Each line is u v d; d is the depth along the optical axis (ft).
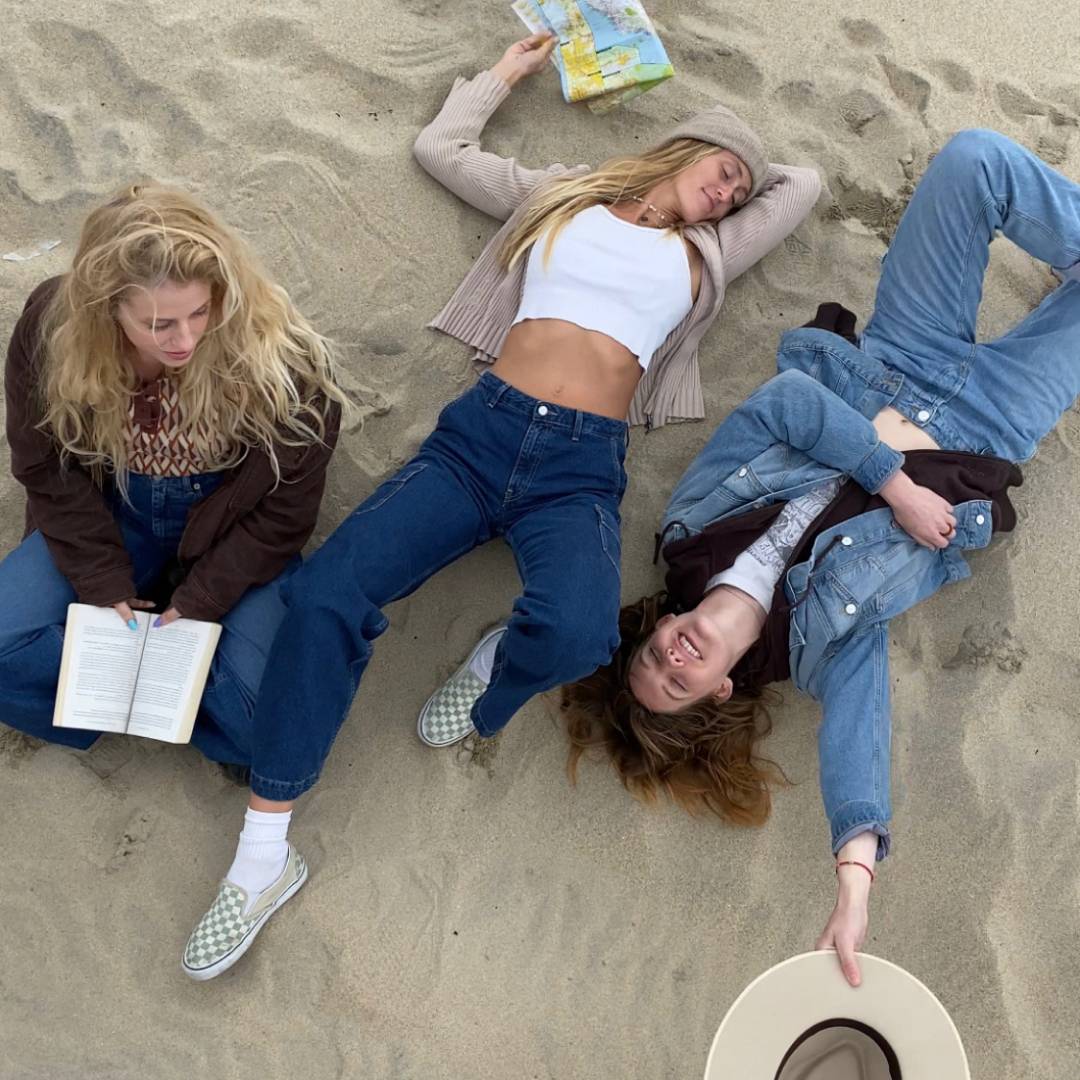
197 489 6.61
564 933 7.33
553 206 7.78
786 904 7.50
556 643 6.47
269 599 7.03
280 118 8.34
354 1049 6.95
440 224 8.41
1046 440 8.36
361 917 7.21
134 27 8.34
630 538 8.24
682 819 7.64
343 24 8.59
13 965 6.91
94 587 6.56
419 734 7.57
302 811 7.43
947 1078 5.35
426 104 8.57
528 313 7.55
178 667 6.68
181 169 8.20
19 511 7.66
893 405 7.63
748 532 7.42
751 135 7.80
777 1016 5.58
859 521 7.32
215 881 7.22
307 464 6.53
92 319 5.40
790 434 7.40
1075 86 9.00
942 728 7.82
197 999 6.96
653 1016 7.19
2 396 7.77
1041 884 7.43
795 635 7.23
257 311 5.81
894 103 8.92
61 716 6.52
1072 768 7.67
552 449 7.17
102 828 7.22
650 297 7.56
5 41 8.23
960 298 7.60
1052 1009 7.22
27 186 8.05
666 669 7.03
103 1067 6.79
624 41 8.37
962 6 9.14
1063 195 7.30
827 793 6.80
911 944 7.41
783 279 8.64
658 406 8.26
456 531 7.15
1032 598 8.02
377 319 8.20
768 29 9.00
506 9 8.80
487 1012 7.09
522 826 7.55
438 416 7.99
